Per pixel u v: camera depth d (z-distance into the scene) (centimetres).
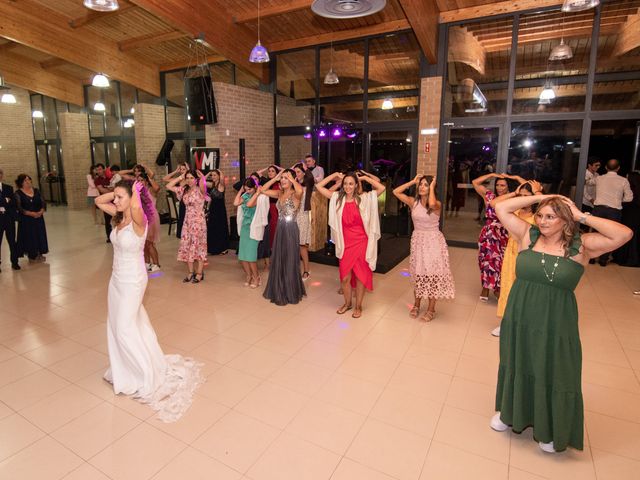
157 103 1026
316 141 798
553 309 205
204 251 511
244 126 764
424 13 573
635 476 206
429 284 385
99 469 209
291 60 805
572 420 209
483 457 219
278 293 436
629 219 562
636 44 566
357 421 247
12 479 202
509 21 625
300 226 516
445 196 711
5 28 737
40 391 278
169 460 215
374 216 391
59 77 1177
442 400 269
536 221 207
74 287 496
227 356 325
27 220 591
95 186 918
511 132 654
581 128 608
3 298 457
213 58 929
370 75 739
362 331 372
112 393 276
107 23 819
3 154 1325
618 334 364
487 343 349
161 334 363
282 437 233
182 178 505
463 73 671
